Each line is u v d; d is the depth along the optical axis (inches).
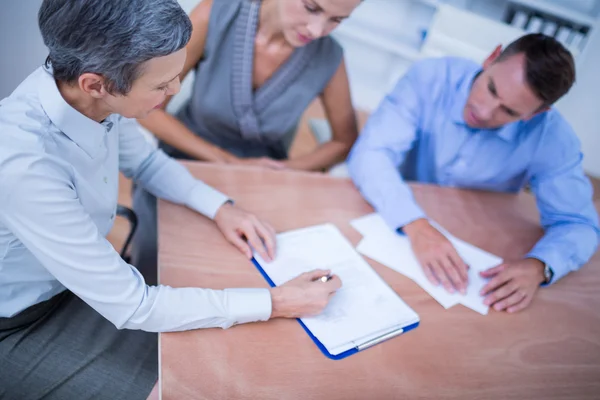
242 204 42.3
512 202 53.6
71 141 28.8
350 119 66.4
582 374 33.9
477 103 46.1
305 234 40.6
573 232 46.1
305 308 32.1
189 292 30.2
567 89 41.5
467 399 29.9
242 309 30.1
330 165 68.2
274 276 35.3
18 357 32.9
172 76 26.5
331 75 59.6
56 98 27.1
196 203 39.3
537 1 96.5
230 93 56.7
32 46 56.9
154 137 66.6
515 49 42.3
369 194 46.7
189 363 27.7
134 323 29.2
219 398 26.2
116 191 36.3
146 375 33.5
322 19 47.6
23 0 54.0
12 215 26.2
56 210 26.4
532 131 50.8
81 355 33.8
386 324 33.6
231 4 50.8
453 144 54.7
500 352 34.1
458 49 99.0
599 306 41.3
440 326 35.0
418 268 40.1
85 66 24.4
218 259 35.7
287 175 48.2
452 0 107.2
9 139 25.8
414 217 43.6
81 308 37.1
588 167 90.3
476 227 47.7
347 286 36.2
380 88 123.3
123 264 29.7
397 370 30.5
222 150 60.5
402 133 53.3
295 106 60.1
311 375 28.7
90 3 22.3
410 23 115.5
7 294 32.4
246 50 53.2
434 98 54.1
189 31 25.6
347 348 31.0
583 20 92.7
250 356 29.0
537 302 39.9
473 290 39.3
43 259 27.8
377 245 41.6
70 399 32.0
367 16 116.3
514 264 41.8
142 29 23.1
